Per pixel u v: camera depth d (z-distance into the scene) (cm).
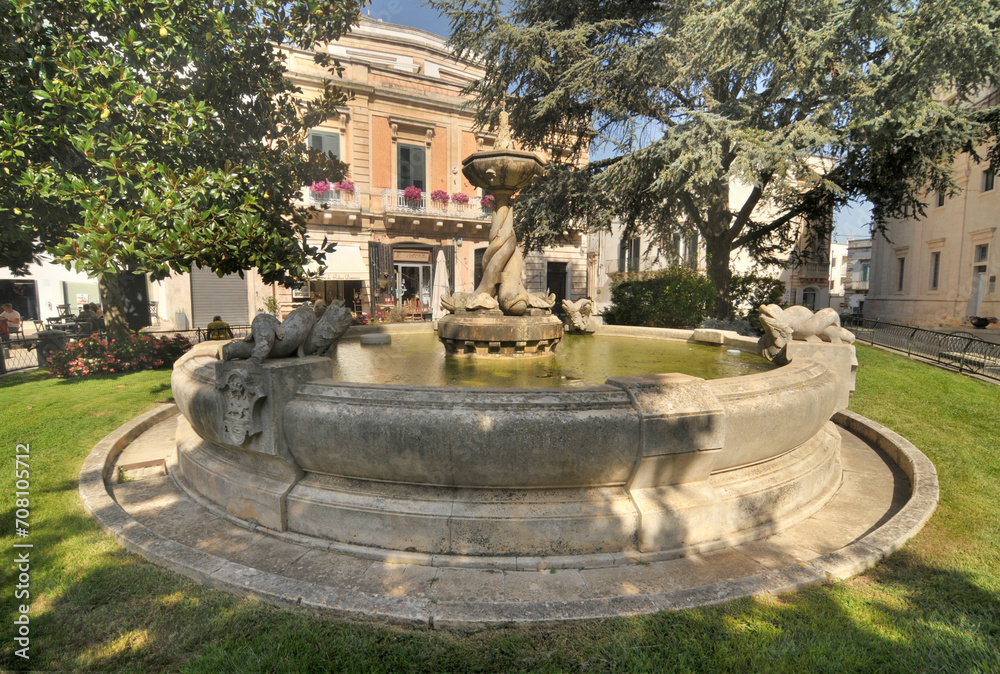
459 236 2122
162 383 849
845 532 346
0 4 452
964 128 1045
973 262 1898
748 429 321
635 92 1284
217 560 287
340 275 1867
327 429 299
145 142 475
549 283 2481
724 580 278
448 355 586
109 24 533
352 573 286
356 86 1852
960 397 709
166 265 498
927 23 928
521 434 282
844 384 473
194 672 212
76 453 488
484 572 286
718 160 1034
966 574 283
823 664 215
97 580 278
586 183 1391
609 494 312
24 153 471
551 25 1270
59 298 1914
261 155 634
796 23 1012
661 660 219
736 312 1756
